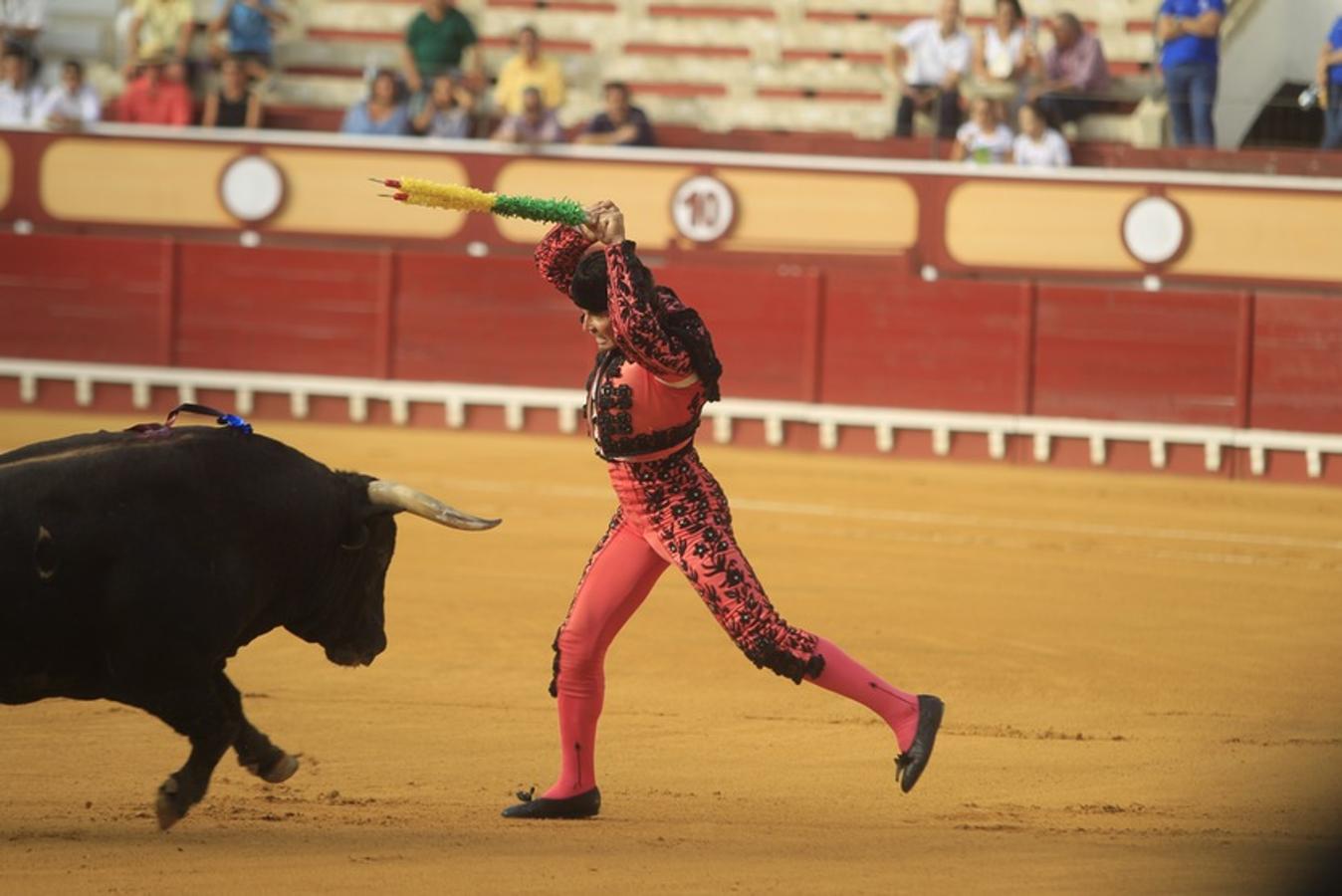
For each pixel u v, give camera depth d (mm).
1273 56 56438
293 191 57656
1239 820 16656
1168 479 52156
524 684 22844
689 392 15117
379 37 63531
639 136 56500
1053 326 53812
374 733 19953
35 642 13891
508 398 56094
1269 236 54281
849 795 17547
